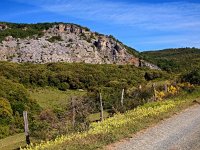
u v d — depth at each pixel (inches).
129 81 2935.5
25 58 5172.2
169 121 687.7
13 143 863.7
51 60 5231.3
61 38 6230.3
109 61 5723.4
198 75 1569.9
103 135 521.7
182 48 7071.9
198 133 567.5
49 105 2030.0
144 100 1080.8
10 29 6284.5
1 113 1290.6
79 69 3449.8
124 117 781.9
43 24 6781.5
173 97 1152.8
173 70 4328.3
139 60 5600.4
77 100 823.7
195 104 975.6
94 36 6515.8
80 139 503.5
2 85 1731.1
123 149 454.9
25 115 637.9
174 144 486.3
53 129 651.5
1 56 5123.0
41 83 2950.3
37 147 505.7
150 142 498.3
